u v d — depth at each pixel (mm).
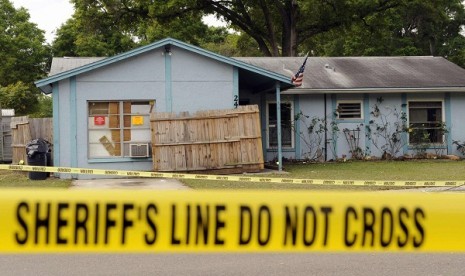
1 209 3004
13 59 46906
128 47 50156
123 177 17953
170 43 18312
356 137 24656
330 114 24516
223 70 18922
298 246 3242
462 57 48875
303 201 3256
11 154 24672
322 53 54031
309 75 25344
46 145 17969
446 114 25078
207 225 3174
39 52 48594
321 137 24422
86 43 48219
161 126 17922
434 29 51219
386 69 26594
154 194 3160
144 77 18469
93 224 3088
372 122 24703
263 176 17234
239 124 18125
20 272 6680
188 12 40594
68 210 3068
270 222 3213
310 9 39219
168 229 3145
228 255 7547
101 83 18172
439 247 3324
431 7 43594
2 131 24594
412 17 49375
